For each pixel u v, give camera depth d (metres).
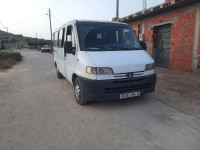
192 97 4.85
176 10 8.31
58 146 2.73
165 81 6.59
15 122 3.57
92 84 3.75
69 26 5.20
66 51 4.46
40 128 3.30
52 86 6.53
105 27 4.88
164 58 9.88
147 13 9.49
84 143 2.80
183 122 3.46
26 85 6.75
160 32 9.99
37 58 21.41
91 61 3.83
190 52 7.79
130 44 4.84
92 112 4.01
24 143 2.83
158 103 4.48
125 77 3.85
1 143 2.84
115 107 4.27
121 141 2.85
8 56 17.88
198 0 7.01
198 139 2.88
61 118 3.72
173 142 2.80
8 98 5.14
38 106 4.46
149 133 3.08
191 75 7.42
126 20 11.88
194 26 7.50
